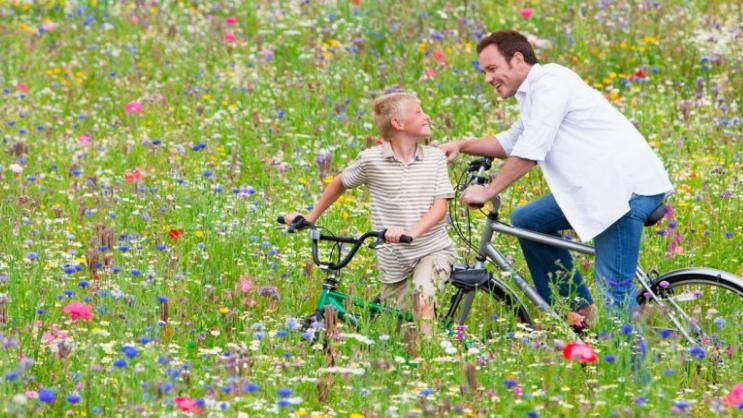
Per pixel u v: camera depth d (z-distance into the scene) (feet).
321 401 26.55
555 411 25.46
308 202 44.52
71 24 74.28
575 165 30.17
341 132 53.31
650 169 30.37
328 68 63.93
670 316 30.12
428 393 25.23
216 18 72.64
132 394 24.20
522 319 32.24
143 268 34.63
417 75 63.98
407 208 30.71
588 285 36.60
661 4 71.77
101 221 41.47
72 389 25.96
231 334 31.09
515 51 30.86
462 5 74.18
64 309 27.20
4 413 22.54
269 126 56.34
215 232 39.83
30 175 47.52
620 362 27.27
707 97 57.67
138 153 51.93
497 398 25.07
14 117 57.06
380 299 31.68
